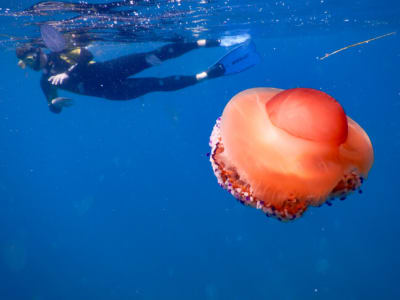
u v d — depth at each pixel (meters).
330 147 1.46
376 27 16.78
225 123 1.65
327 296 10.51
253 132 1.54
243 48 8.21
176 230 16.91
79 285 13.55
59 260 15.75
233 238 15.01
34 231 19.70
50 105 7.36
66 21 7.71
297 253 12.97
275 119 1.51
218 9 8.55
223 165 1.77
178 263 13.95
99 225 19.62
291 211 1.48
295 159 1.45
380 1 10.05
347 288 10.67
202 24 10.11
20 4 6.45
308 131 1.44
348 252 12.43
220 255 13.94
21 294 13.10
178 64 27.73
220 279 12.43
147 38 10.71
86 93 7.45
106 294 12.77
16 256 16.31
